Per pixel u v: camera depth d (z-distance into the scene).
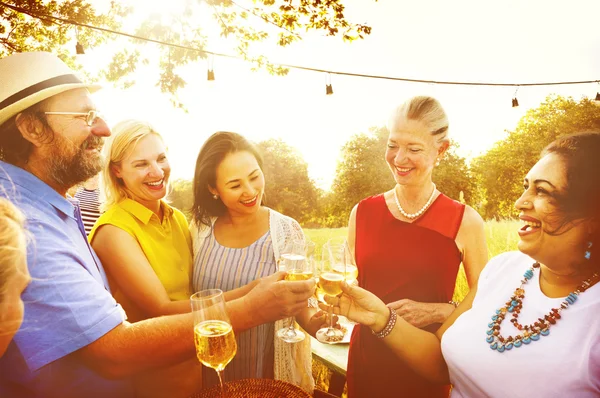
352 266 1.77
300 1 6.07
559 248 1.08
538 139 32.09
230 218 2.14
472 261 1.91
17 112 1.23
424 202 1.98
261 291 1.40
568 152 1.06
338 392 2.39
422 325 1.79
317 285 1.67
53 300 1.08
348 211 38.00
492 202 32.44
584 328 1.07
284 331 1.97
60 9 7.84
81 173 1.39
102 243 1.76
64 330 1.10
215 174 1.96
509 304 1.28
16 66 1.27
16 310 0.74
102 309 1.18
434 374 1.53
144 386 1.77
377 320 1.54
